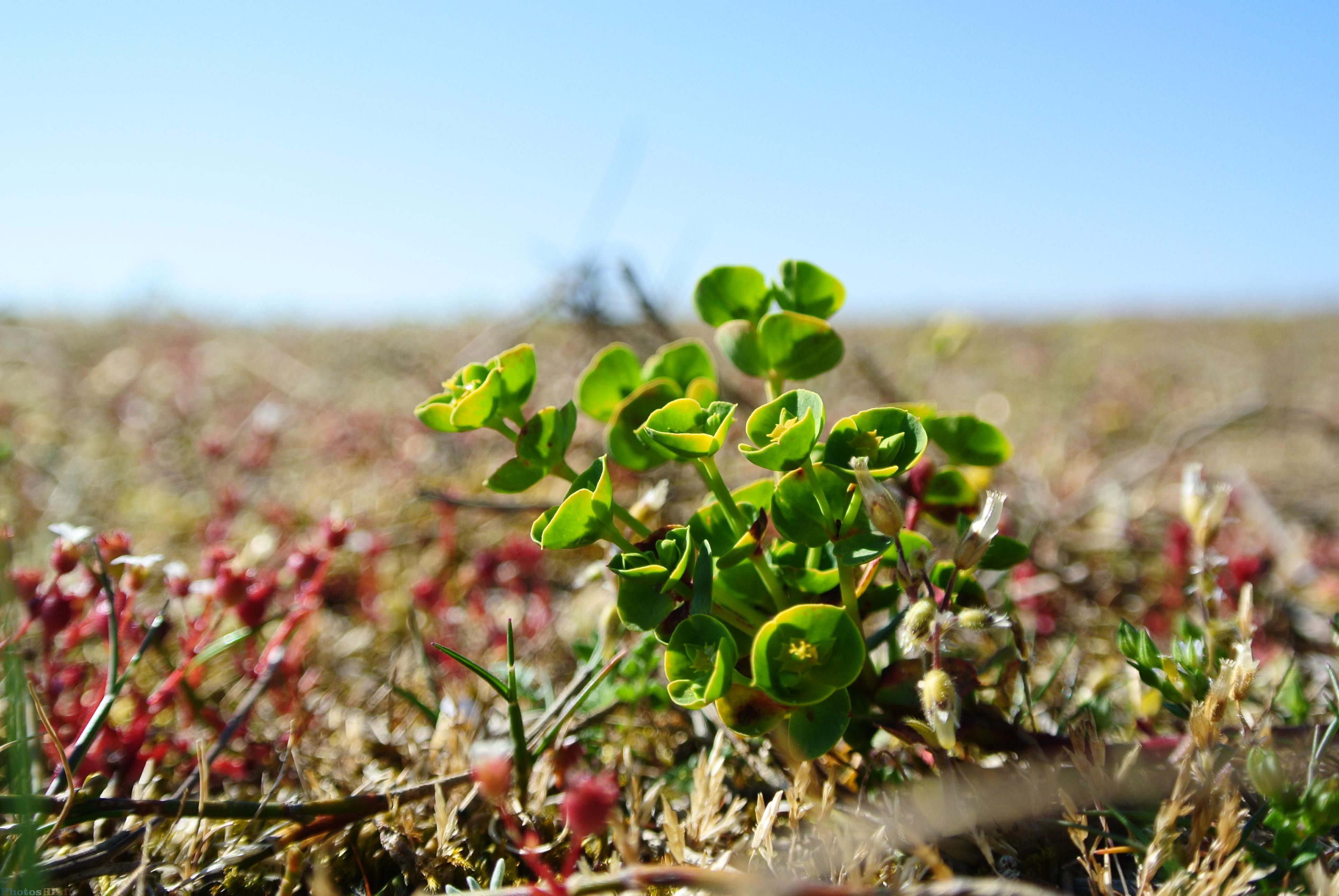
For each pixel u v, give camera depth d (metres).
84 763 0.13
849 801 0.12
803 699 0.10
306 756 0.14
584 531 0.11
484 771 0.09
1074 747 0.11
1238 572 0.17
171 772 0.14
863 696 0.12
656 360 0.14
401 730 0.15
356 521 0.23
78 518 0.24
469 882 0.11
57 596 0.14
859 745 0.12
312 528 0.23
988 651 0.17
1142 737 0.13
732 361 0.13
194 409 0.41
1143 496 0.27
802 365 0.13
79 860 0.10
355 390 0.45
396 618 0.19
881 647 0.15
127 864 0.11
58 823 0.10
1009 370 0.61
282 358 0.54
